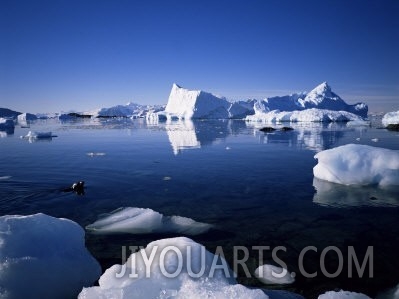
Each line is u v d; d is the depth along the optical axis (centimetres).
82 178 823
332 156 798
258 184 753
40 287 312
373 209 566
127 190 704
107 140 1914
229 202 614
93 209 577
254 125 3812
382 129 2886
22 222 360
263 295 265
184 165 1008
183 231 473
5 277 300
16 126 3978
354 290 330
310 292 327
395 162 735
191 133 2467
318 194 664
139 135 2316
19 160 1130
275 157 1169
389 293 324
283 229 480
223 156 1199
